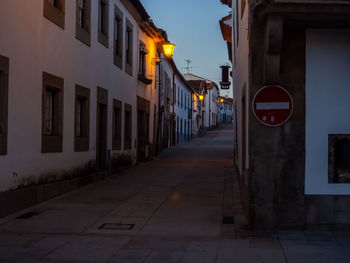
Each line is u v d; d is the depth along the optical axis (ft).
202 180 50.90
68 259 21.06
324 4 23.16
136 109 70.18
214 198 38.93
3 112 30.83
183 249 22.82
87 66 47.42
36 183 35.70
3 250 22.65
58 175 40.04
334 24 25.38
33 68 35.09
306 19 24.49
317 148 26.08
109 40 55.21
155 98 86.28
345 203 25.98
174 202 37.09
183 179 51.96
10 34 31.55
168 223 29.40
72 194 40.88
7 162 31.24
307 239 24.44
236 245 23.49
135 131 69.46
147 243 24.20
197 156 88.99
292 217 26.03
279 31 24.23
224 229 27.53
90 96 48.52
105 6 53.93
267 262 20.39
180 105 140.77
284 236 25.13
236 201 37.35
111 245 23.75
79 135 46.83
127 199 38.50
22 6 33.24
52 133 40.01
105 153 53.88
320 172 26.05
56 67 39.42
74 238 25.35
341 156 26.16
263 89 26.04
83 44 46.14
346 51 26.16
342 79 26.12
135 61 69.21
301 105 26.07
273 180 26.03
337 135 26.00
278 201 26.05
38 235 26.03
